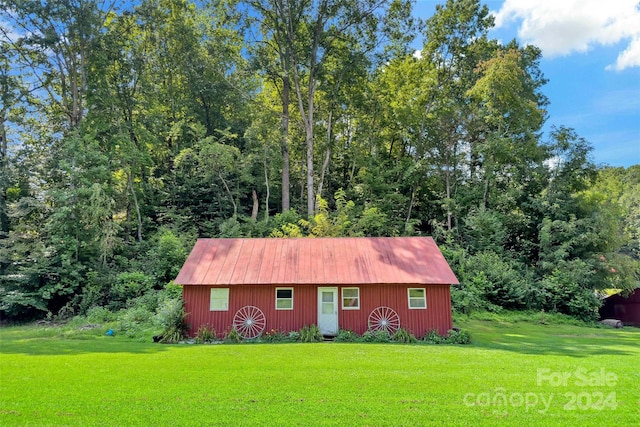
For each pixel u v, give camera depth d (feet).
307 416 20.70
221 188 104.27
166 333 50.67
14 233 75.92
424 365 33.45
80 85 94.99
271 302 55.42
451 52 111.96
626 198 179.01
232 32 104.47
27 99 92.53
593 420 20.65
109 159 88.43
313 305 55.57
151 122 98.17
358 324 55.01
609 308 93.97
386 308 55.16
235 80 112.16
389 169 111.24
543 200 95.40
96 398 23.30
